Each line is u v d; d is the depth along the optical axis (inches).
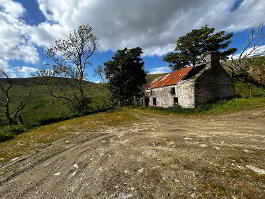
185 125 418.9
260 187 124.3
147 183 141.4
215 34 1454.2
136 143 271.0
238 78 1391.5
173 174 153.2
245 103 649.0
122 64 1449.3
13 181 169.6
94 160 208.8
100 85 1453.0
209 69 830.5
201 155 194.1
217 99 815.7
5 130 478.9
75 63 1102.4
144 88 1268.5
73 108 1062.4
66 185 150.9
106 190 136.1
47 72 962.7
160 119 575.5
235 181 134.6
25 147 306.0
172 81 957.8
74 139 341.4
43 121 653.9
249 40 1290.6
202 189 126.3
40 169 196.4
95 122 573.6
